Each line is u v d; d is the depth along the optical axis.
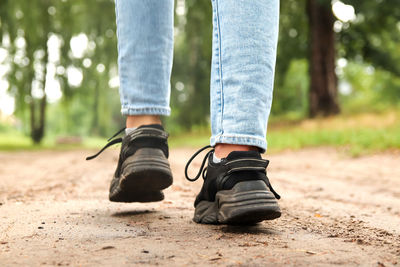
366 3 16.02
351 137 9.49
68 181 3.18
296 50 21.09
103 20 20.28
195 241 1.16
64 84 19.72
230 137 1.32
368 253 1.08
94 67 20.31
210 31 16.77
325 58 17.67
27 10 17.00
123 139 1.56
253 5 1.32
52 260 0.94
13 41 16.61
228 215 1.30
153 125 1.53
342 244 1.19
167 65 1.59
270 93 1.36
